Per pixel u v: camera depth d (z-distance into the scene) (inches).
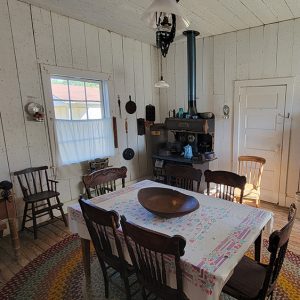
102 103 153.2
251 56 141.9
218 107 159.9
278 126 138.9
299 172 135.4
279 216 128.8
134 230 49.6
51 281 82.7
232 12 117.8
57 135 128.0
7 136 110.7
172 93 182.7
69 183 136.4
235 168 158.9
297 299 72.7
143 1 106.7
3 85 107.7
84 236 74.4
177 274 46.8
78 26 131.7
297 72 128.9
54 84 128.1
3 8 104.7
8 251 101.3
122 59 158.6
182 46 170.6
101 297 74.8
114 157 159.9
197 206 68.7
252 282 56.1
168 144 169.0
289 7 112.4
